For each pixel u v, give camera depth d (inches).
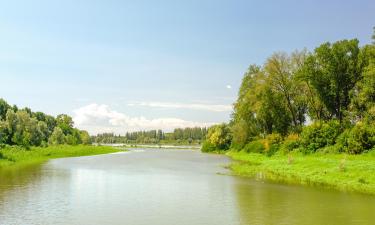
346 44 2637.8
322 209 957.8
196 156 3767.2
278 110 3110.2
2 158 2576.3
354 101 2544.3
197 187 1355.8
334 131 2315.5
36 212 922.7
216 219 855.1
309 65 2694.4
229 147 4559.5
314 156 2239.2
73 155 3767.2
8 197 1131.3
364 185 1333.7
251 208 973.8
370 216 879.7
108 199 1106.7
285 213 913.5
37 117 5807.1
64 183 1461.6
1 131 3302.2
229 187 1350.9
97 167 2263.8
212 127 5167.3
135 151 5383.9
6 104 4569.4
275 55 3004.4
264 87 3014.3
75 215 892.0
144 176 1738.4
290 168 1859.0
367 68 2317.9
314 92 2883.9
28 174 1782.7
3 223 813.2
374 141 1988.2
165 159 3203.7
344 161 1622.8
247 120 3511.3
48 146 4151.1
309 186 1366.9
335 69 2632.9
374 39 2385.6
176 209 964.6
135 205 1016.9
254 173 1839.3
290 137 2696.9
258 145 3107.8
